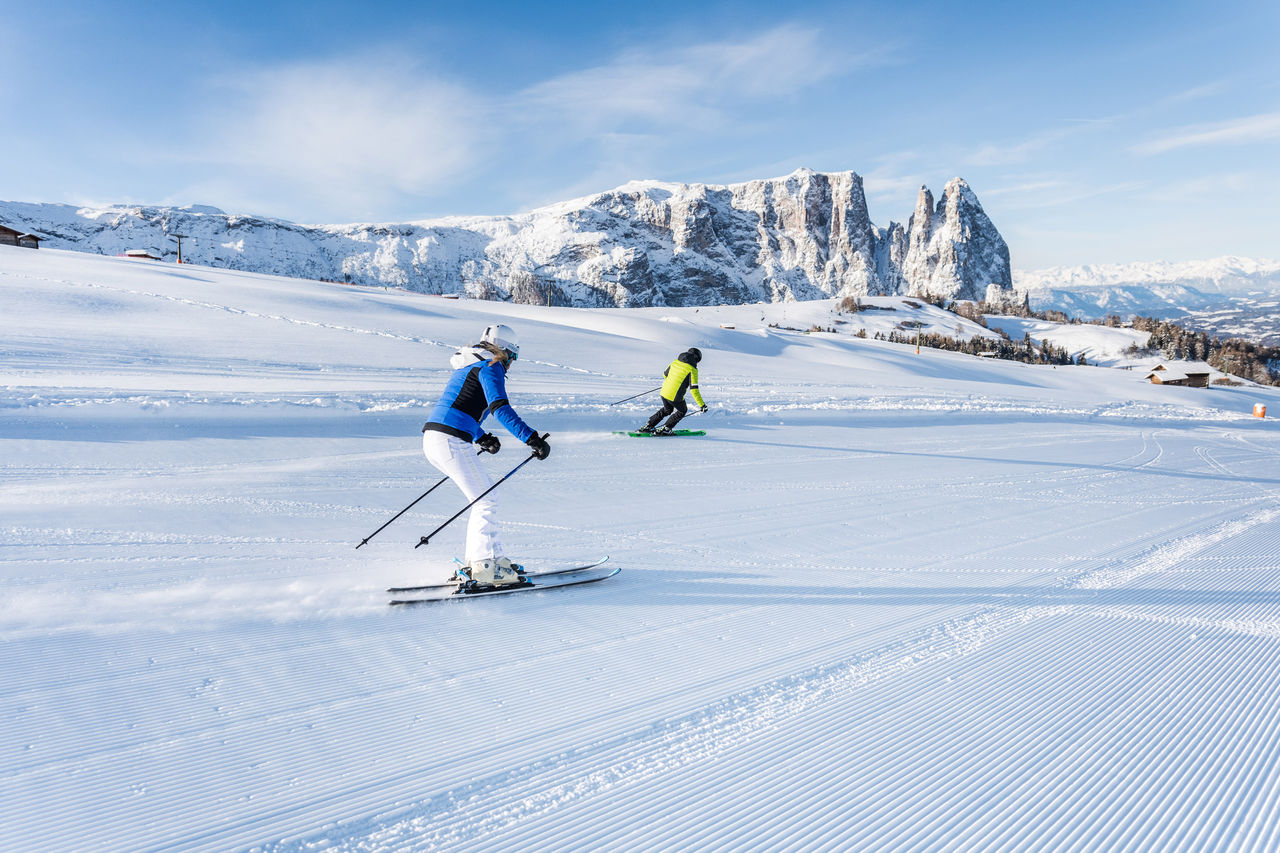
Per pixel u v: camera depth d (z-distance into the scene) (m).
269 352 17.05
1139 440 14.29
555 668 3.02
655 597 4.00
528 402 12.75
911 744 2.53
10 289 23.25
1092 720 2.75
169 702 2.57
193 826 1.92
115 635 3.11
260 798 2.06
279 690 2.71
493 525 3.94
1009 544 5.52
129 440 7.73
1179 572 4.84
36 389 9.02
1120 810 2.19
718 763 2.37
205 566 4.13
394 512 5.70
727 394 17.41
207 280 37.00
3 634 3.04
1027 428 15.16
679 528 5.66
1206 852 2.00
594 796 2.16
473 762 2.30
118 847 1.82
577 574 4.31
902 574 4.64
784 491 7.41
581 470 8.04
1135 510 7.11
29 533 4.56
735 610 3.84
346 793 2.11
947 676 3.10
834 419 14.34
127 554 4.27
